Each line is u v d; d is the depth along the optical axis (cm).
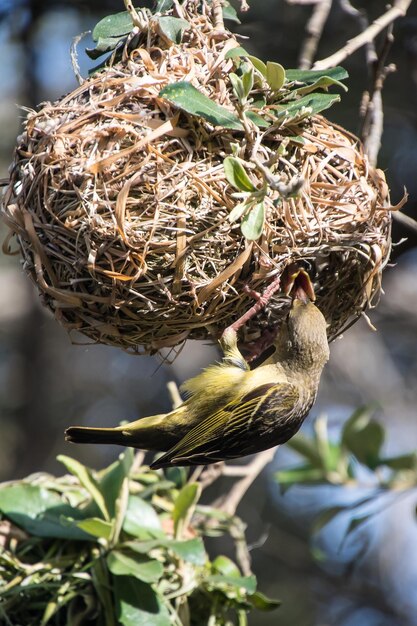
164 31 834
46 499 936
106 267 778
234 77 744
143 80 794
